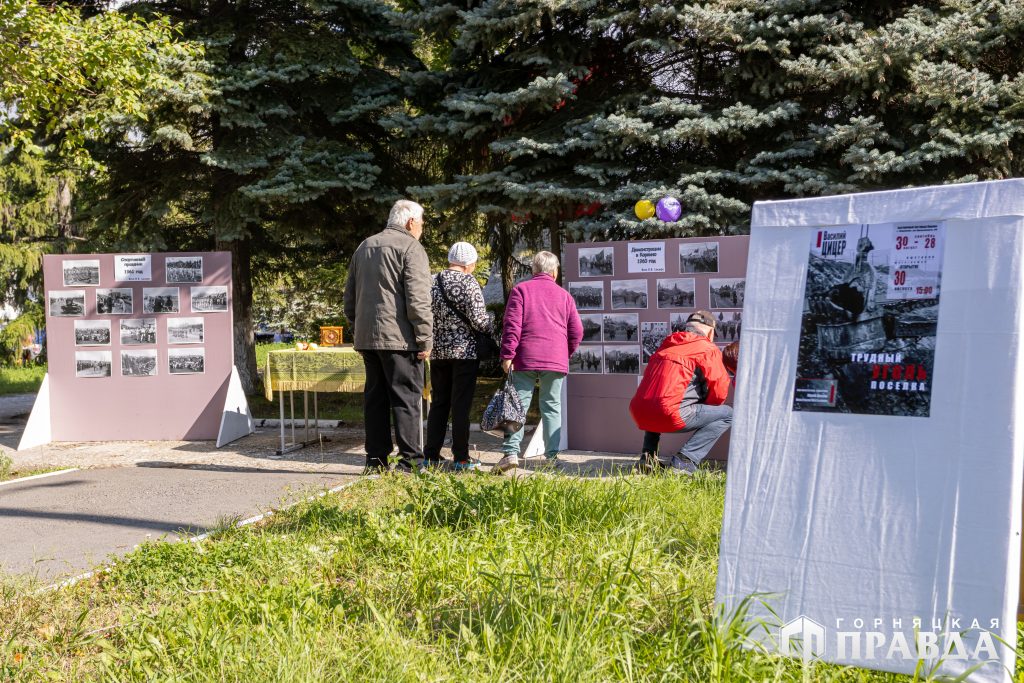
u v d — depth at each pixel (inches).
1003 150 370.0
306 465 326.6
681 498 209.0
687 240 322.3
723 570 125.6
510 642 125.5
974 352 112.8
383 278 288.5
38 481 304.0
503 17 420.5
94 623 150.3
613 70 462.3
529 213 449.7
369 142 524.7
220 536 203.2
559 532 183.6
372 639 127.0
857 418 120.2
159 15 455.8
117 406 392.2
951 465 112.7
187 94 442.6
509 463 290.0
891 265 119.8
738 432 127.8
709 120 389.7
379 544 181.0
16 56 394.9
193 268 394.0
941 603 111.0
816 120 419.2
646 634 128.0
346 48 497.0
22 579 170.1
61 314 390.0
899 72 376.8
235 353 570.9
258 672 118.0
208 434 393.7
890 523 115.7
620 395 337.4
